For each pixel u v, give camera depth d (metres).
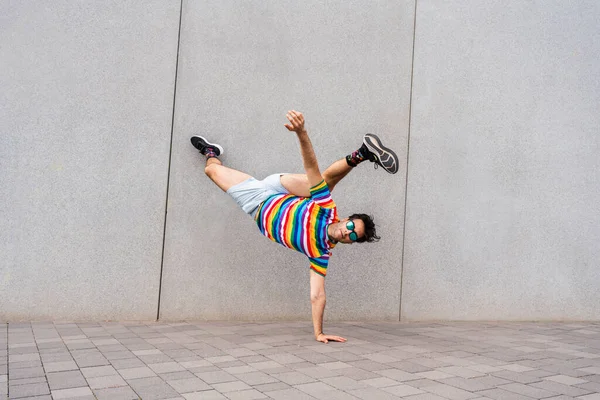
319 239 3.42
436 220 4.71
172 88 4.21
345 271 4.49
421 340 3.60
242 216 4.32
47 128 3.97
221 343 3.29
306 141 3.20
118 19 4.12
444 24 4.81
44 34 3.98
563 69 5.05
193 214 4.23
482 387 2.38
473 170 4.82
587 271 5.03
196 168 4.24
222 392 2.21
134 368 2.58
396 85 4.67
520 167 4.93
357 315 4.50
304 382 2.39
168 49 4.21
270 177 3.76
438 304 4.68
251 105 4.37
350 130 4.56
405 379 2.49
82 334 3.47
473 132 4.84
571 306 4.97
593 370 2.79
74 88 4.03
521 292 4.87
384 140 4.62
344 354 3.04
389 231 4.60
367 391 2.27
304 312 4.41
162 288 4.15
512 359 3.03
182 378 2.42
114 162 4.09
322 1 4.54
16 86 3.92
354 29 4.60
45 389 2.19
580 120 5.06
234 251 4.30
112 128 4.09
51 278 3.96
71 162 4.02
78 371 2.50
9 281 3.88
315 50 4.51
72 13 4.04
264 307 4.34
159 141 4.18
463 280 4.74
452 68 4.81
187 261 4.20
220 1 4.32
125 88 4.12
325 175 3.70
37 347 3.02
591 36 5.09
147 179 4.14
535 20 5.03
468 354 3.14
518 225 4.90
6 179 3.89
